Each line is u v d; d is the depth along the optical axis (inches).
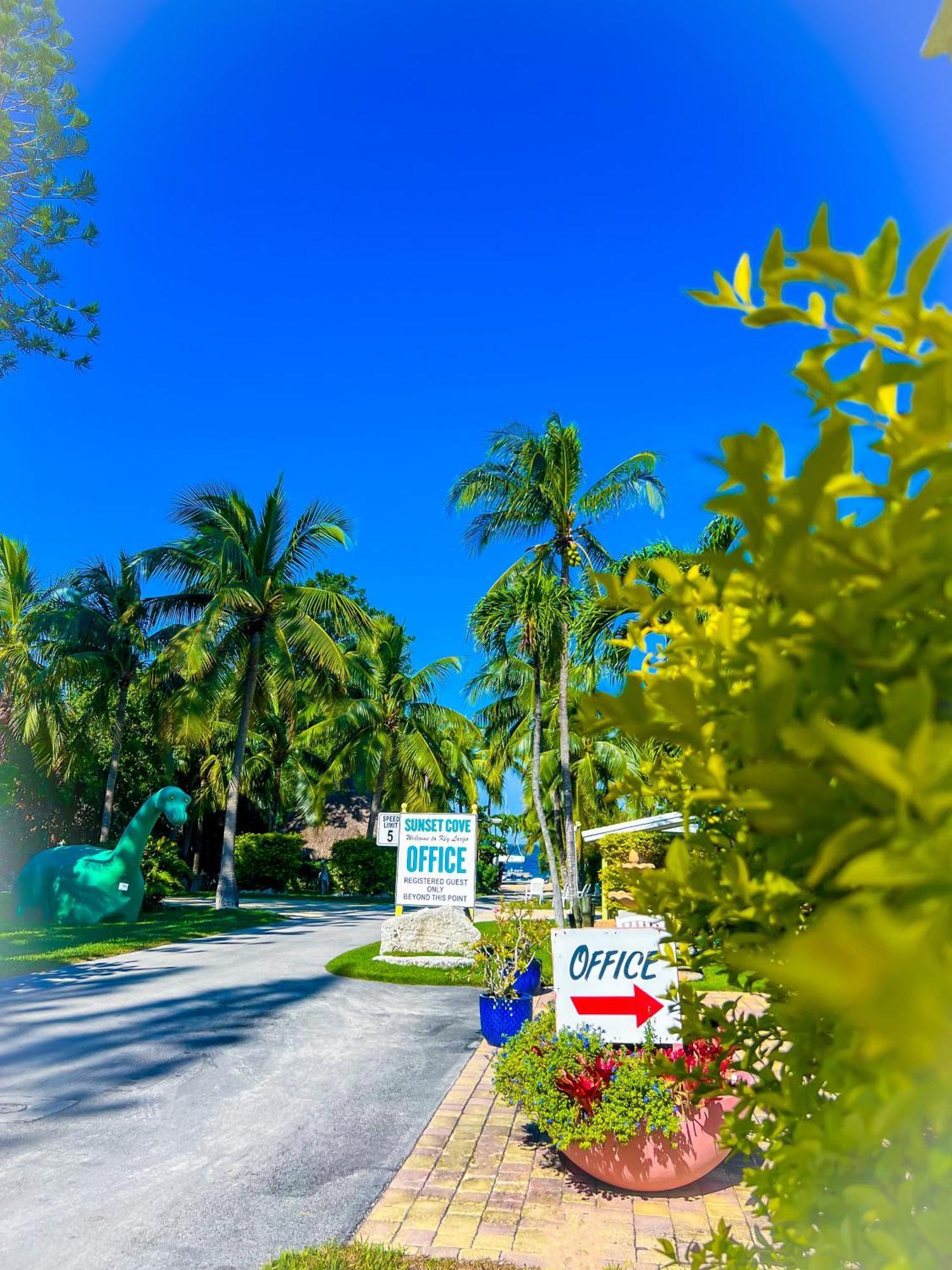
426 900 583.5
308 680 1015.6
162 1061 322.7
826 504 27.1
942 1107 26.2
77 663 940.0
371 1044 354.0
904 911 21.9
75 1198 202.1
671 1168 195.5
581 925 646.5
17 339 584.1
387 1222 188.7
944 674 29.3
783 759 31.5
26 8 537.0
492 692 929.5
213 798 1406.3
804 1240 46.2
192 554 940.6
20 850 1023.0
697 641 45.6
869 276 29.7
